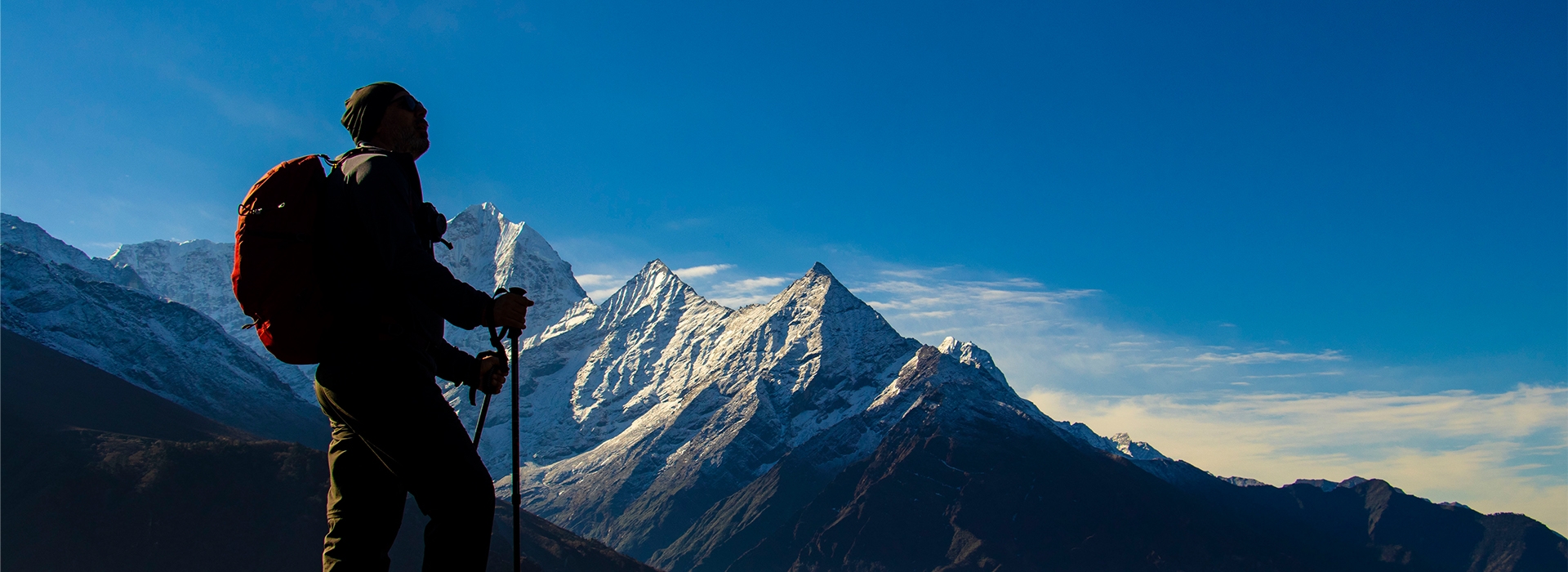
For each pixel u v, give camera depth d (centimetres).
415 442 388
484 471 407
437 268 388
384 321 389
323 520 15012
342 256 387
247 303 385
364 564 417
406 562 13200
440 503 394
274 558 13900
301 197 391
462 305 381
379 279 393
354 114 432
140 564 13050
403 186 397
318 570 13925
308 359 396
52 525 13025
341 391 385
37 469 14275
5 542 12581
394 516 427
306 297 384
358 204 382
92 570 12612
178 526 13900
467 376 423
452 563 392
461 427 408
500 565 14588
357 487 420
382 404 385
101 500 13750
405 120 437
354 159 400
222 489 14875
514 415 396
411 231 392
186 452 15425
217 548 13750
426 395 398
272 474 15650
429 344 412
